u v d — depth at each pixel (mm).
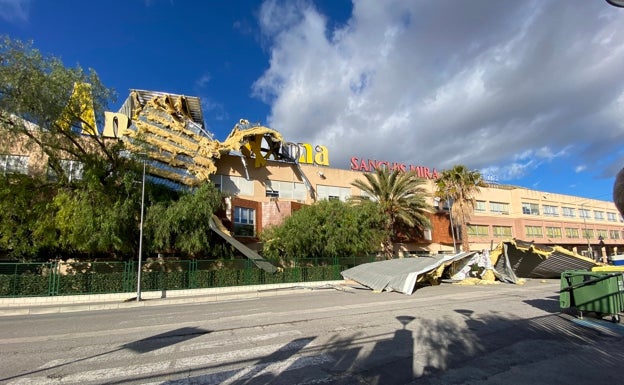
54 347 7516
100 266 19562
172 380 5172
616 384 4785
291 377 5180
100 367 5922
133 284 19734
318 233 25484
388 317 10039
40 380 5344
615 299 8695
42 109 17312
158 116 27922
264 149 33438
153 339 8047
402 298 15164
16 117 17797
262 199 31828
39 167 20500
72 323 11133
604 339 7207
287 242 25062
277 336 7930
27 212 19203
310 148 36781
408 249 38406
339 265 27375
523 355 6137
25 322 11836
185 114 30562
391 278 19391
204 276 21891
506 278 22125
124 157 22062
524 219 49500
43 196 20297
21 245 18828
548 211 53375
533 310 10883
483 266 22688
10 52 16469
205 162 27844
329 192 35906
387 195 32438
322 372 5371
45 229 18906
